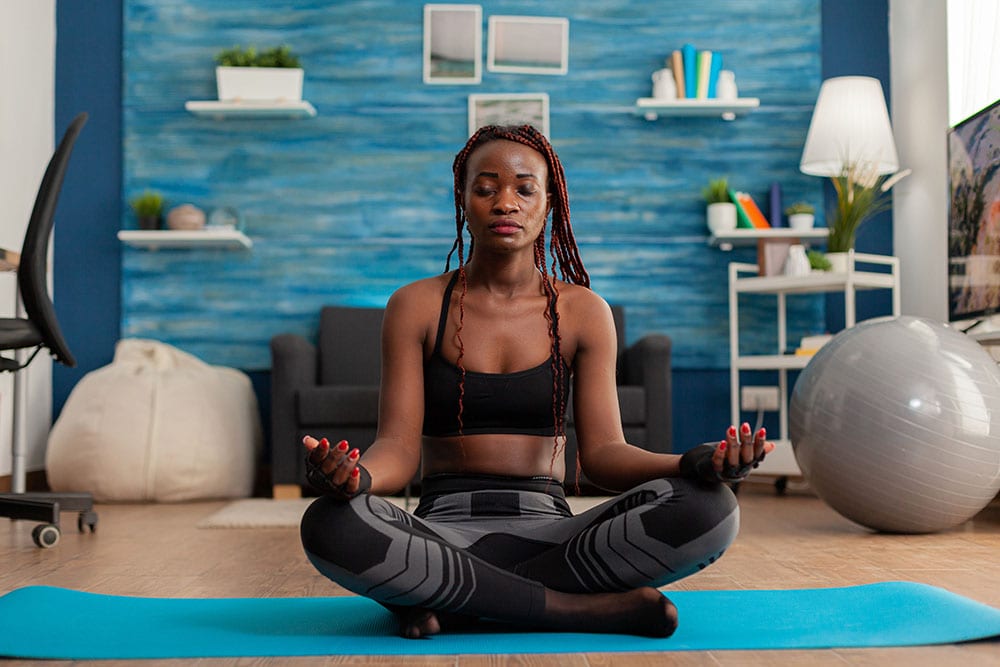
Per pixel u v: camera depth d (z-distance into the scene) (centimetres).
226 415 453
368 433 438
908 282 498
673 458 154
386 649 145
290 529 325
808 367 315
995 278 350
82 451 429
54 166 300
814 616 166
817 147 471
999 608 181
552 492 168
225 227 494
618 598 151
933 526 294
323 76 514
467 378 166
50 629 158
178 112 511
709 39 517
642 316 512
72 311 507
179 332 507
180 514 379
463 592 147
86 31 514
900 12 507
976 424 286
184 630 159
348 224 512
